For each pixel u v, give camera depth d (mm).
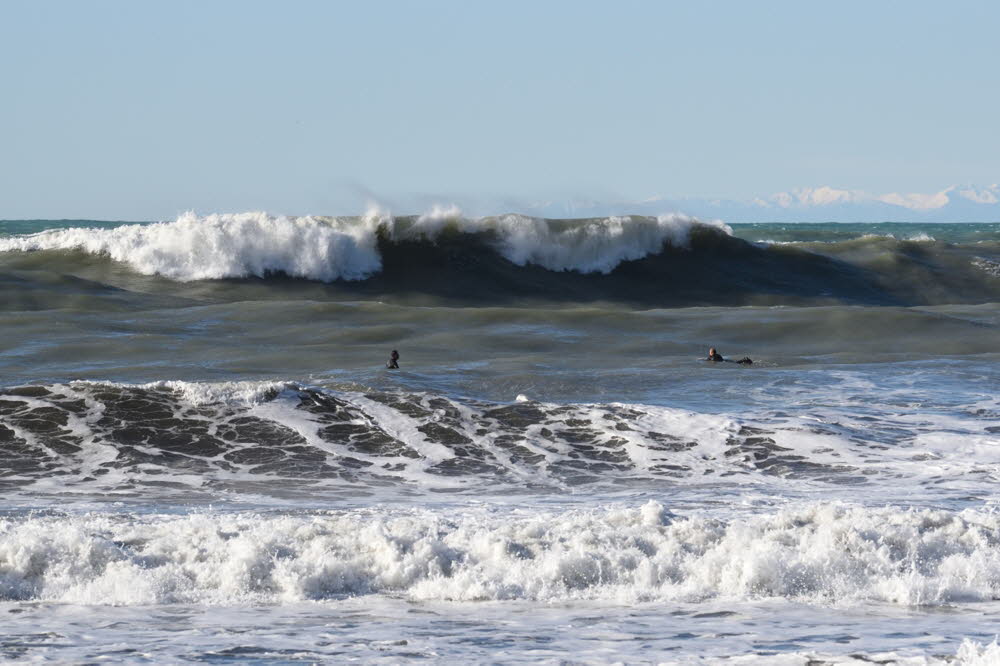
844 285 185750
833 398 85188
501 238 179250
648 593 37312
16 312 126875
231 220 165875
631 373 95438
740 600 36438
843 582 37719
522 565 39812
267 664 27953
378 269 171125
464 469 67125
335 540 41938
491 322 126625
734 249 191250
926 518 46812
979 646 28344
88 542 40219
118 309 134125
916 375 95812
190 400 76500
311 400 77875
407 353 108688
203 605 35719
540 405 78125
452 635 31438
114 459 66750
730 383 91562
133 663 27891
